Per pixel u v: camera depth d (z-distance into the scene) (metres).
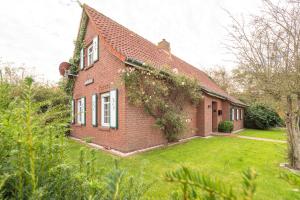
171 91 9.06
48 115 1.55
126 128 7.18
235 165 5.50
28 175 1.28
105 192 1.14
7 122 1.21
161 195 3.01
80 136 11.11
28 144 1.18
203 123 11.77
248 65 5.04
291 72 4.42
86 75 10.66
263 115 19.25
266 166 5.45
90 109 10.05
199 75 15.95
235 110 17.92
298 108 5.04
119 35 9.04
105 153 6.91
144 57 8.58
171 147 8.20
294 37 4.32
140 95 7.45
